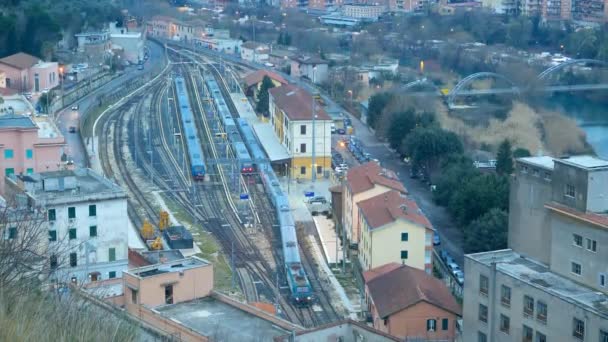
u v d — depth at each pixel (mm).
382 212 101312
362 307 90562
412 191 137125
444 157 140250
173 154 155500
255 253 109438
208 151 158000
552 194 68938
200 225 119375
